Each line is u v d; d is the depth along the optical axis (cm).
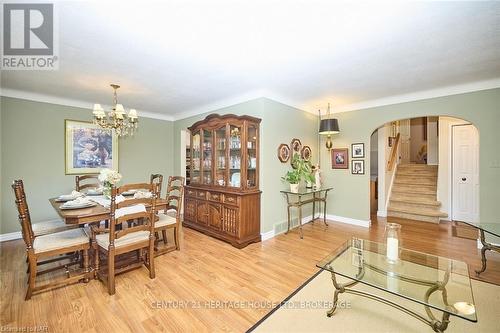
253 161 359
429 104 359
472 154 442
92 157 418
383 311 189
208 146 395
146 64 260
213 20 181
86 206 244
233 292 214
